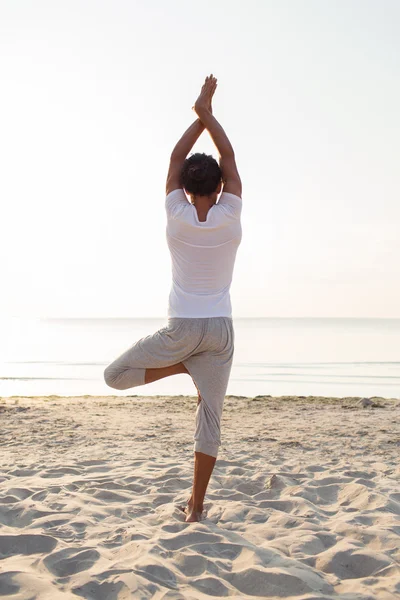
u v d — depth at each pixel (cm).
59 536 303
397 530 316
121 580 238
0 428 705
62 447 593
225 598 234
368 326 15775
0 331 10119
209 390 315
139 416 820
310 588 242
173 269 312
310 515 349
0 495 387
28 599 222
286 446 589
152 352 310
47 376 2316
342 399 994
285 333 9256
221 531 311
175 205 305
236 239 304
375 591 239
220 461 505
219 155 317
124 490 415
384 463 509
